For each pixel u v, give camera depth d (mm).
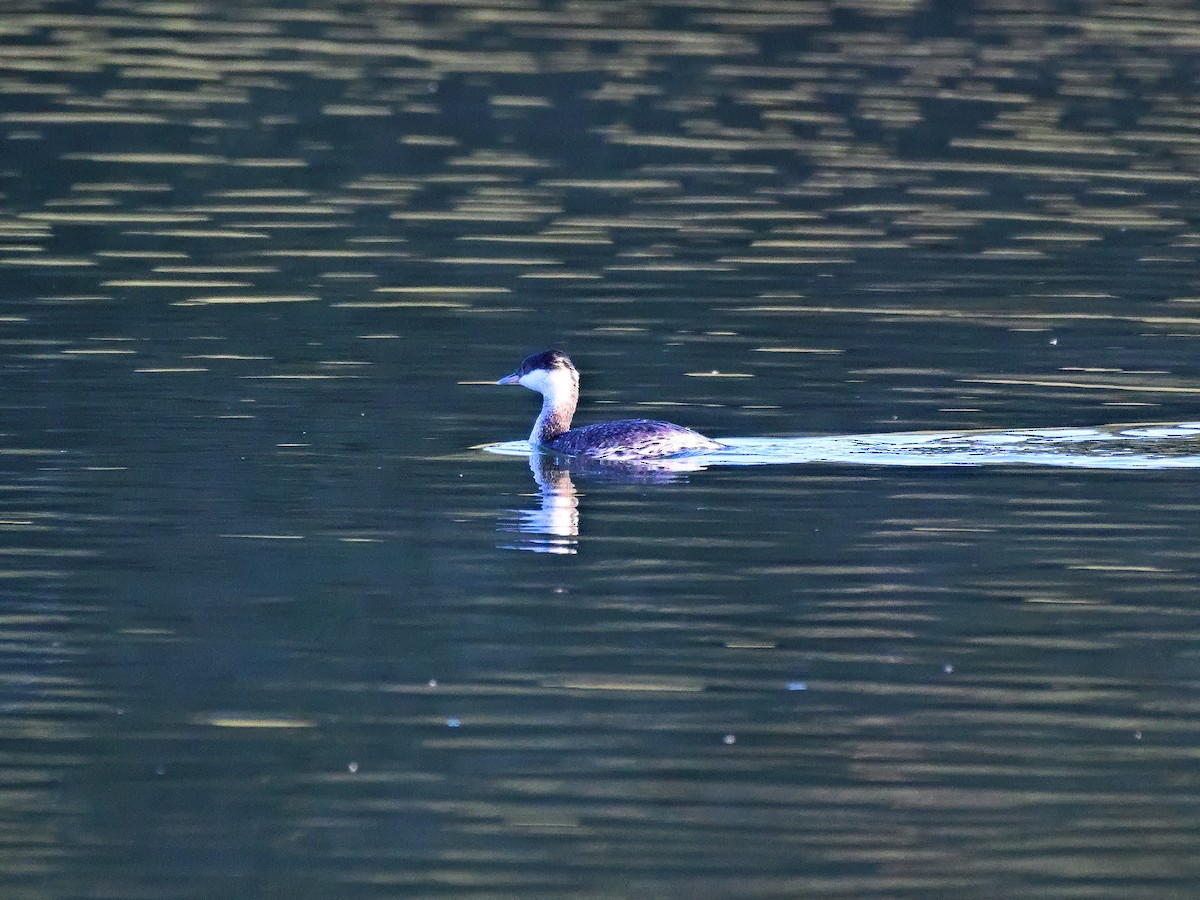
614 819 12062
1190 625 14977
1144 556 16438
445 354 22734
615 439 19281
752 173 31141
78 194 28875
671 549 16641
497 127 33188
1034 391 21531
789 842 11797
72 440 19344
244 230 27500
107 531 16875
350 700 13648
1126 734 13219
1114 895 11203
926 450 19484
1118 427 20250
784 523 17297
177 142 31625
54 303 24109
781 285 25688
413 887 11273
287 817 12031
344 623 14945
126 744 13008
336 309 24297
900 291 25594
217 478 18391
